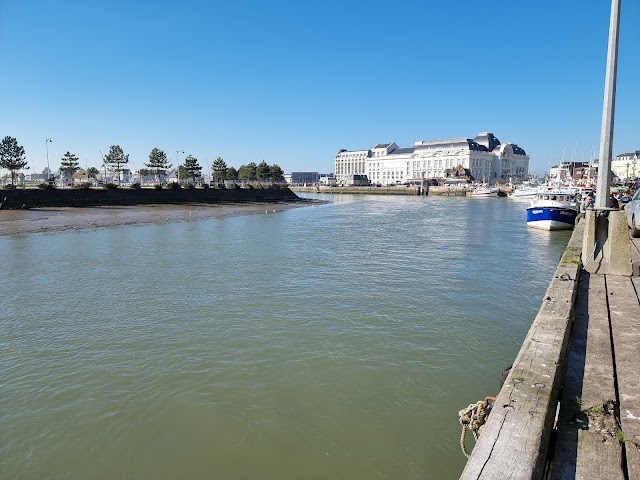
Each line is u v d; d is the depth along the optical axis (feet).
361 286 51.21
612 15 31.17
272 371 29.07
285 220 155.74
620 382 14.75
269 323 38.32
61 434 22.56
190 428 22.86
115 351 32.65
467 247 84.53
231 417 23.77
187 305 44.06
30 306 44.01
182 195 246.06
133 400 25.66
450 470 19.54
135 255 74.90
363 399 25.44
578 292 26.63
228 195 279.90
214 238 99.86
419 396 25.70
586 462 10.53
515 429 10.91
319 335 35.29
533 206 119.85
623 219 31.37
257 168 497.46
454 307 42.55
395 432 22.30
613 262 31.76
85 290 50.37
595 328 20.22
